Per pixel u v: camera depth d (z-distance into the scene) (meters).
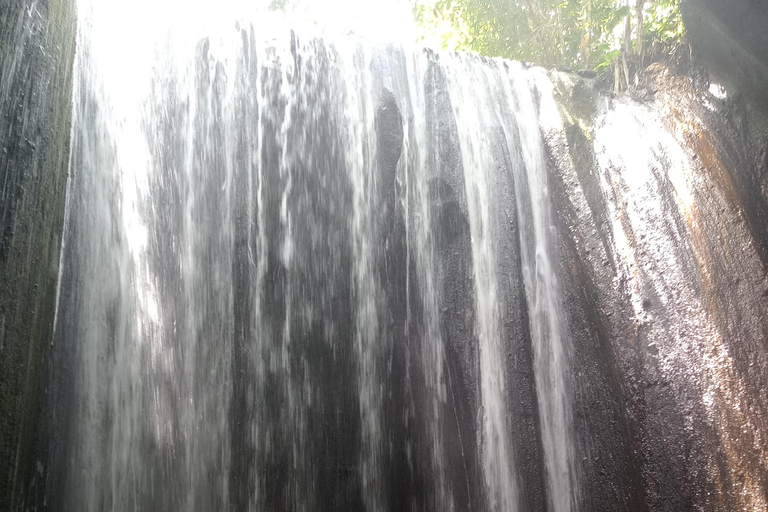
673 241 6.95
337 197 7.79
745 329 6.09
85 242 6.04
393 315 7.77
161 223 6.82
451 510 7.31
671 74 7.70
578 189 8.07
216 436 6.63
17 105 4.24
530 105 8.97
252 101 7.64
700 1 6.88
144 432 6.21
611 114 8.12
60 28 5.18
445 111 8.42
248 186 7.36
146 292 6.55
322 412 7.21
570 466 7.18
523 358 7.62
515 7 11.28
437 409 7.60
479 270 7.98
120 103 6.78
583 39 10.60
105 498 5.75
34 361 4.47
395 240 7.92
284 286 7.32
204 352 6.77
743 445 5.80
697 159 7.02
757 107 6.64
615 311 7.24
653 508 6.41
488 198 8.27
